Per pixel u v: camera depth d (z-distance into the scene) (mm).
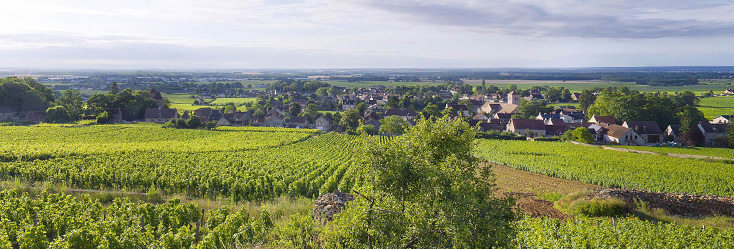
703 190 40188
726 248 19688
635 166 54094
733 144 85500
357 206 14469
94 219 23219
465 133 16453
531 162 54906
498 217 14922
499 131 104125
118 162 47406
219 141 76438
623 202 30047
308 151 65312
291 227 19906
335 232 14695
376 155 13797
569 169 49156
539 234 20188
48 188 31969
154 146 65875
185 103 186875
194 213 24922
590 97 161250
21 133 82750
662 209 30797
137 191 34188
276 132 94750
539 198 35688
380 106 175750
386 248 13781
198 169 42875
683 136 91000
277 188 34594
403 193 13906
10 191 28172
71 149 58781
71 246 17359
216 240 19906
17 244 19594
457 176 15078
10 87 115438
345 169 46844
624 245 19281
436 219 13828
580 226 22172
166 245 17969
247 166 46438
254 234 21562
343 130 120812
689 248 19547
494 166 54750
